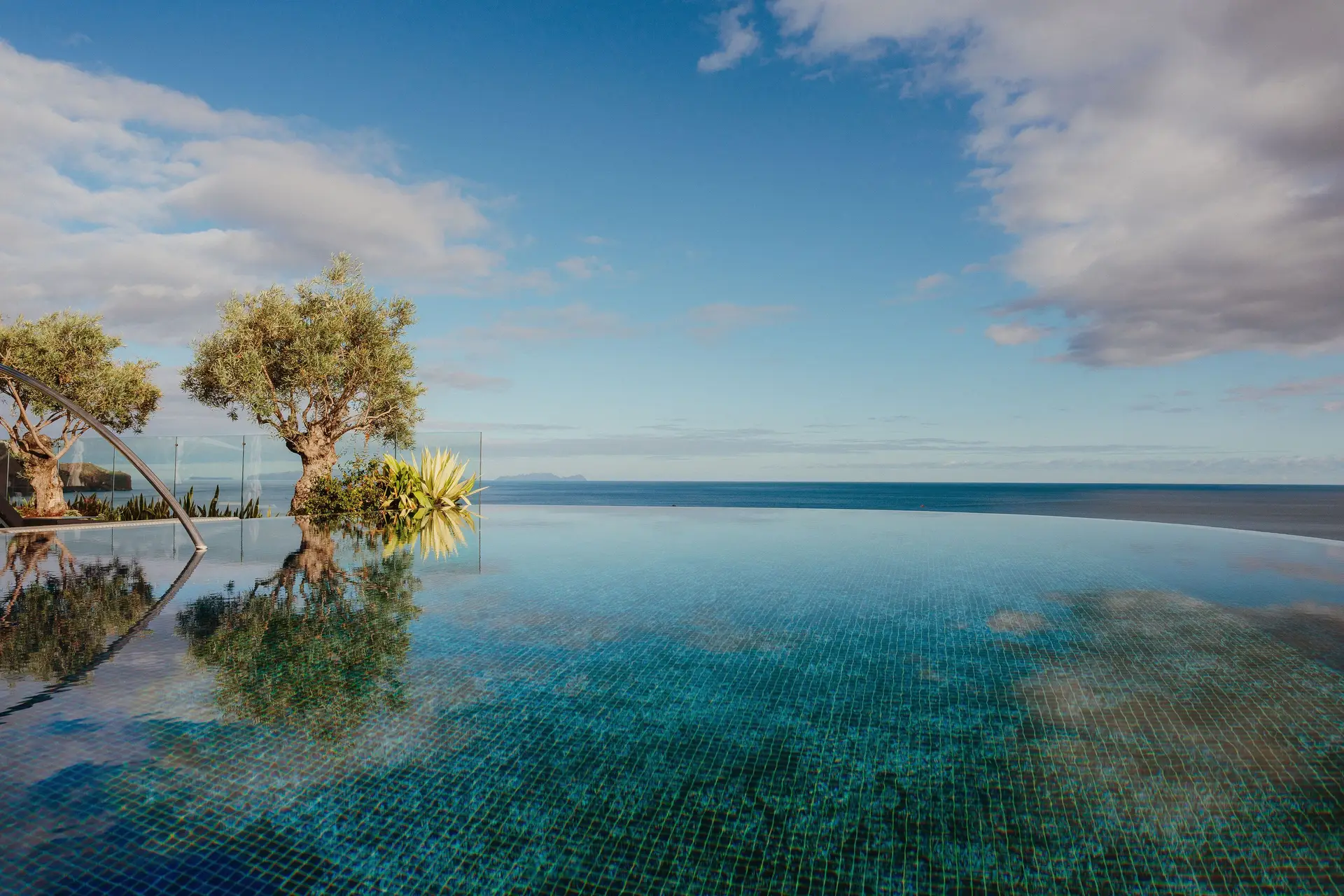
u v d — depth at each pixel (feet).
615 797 7.85
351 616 16.63
